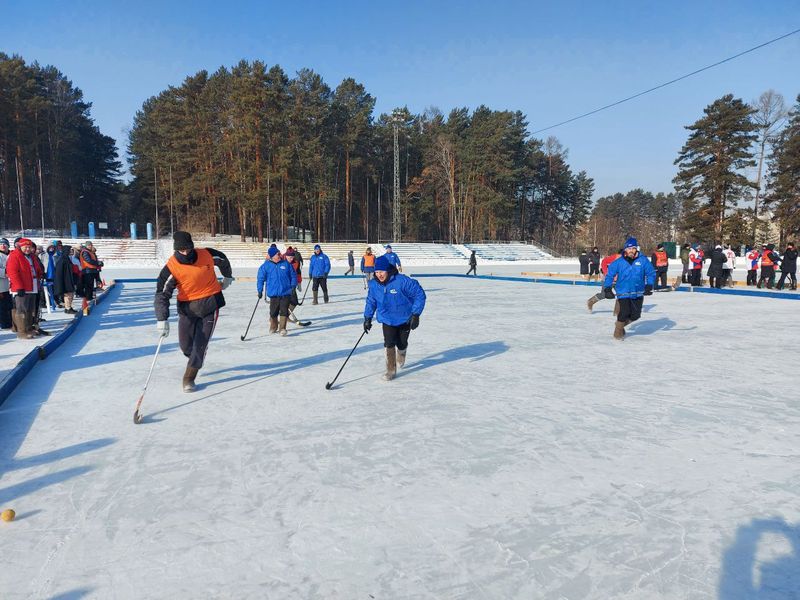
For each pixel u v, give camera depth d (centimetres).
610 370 684
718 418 484
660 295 1831
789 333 991
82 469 375
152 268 4156
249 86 5494
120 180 8331
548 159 8788
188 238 556
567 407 518
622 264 890
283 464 381
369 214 7750
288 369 697
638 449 407
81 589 241
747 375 655
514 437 434
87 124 7606
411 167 7712
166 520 303
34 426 468
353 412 505
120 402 543
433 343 886
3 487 346
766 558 261
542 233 9550
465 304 1545
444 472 366
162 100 6912
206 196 6475
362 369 696
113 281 2458
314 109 6062
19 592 238
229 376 658
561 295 1861
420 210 7400
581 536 283
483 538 281
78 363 738
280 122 5656
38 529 294
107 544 278
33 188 6712
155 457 396
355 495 332
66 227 6969
